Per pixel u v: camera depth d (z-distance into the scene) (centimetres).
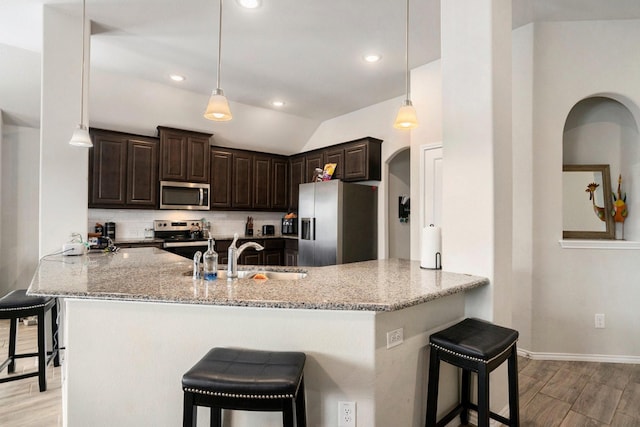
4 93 362
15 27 290
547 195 296
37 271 212
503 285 208
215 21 284
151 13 274
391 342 163
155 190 453
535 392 238
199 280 188
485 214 203
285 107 497
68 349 160
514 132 307
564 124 309
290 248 551
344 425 154
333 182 446
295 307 146
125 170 430
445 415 194
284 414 124
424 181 366
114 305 160
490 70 201
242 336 157
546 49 297
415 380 176
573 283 293
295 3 259
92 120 420
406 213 530
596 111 319
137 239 460
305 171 557
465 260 213
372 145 462
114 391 160
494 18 204
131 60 355
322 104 484
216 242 486
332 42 317
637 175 301
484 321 201
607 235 312
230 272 196
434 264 237
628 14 283
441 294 169
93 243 328
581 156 324
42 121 266
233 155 528
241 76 393
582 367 278
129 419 159
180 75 391
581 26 295
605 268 289
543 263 297
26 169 426
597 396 233
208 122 491
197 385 124
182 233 506
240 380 123
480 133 205
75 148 278
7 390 238
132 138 436
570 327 294
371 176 460
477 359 155
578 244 291
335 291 167
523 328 301
